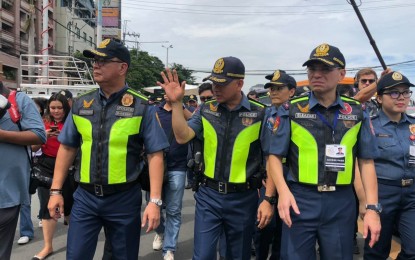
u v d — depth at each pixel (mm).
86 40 53469
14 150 2936
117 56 2703
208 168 3098
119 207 2760
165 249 4480
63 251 4777
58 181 2916
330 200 2578
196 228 3109
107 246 3740
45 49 20578
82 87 10523
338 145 2576
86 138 2762
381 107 3584
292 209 2652
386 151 3418
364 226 2600
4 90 2992
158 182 2777
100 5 18484
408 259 3414
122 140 2717
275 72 4539
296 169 2646
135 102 2783
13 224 3010
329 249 2596
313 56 2557
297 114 2650
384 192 3430
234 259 3141
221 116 3109
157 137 2787
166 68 2932
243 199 3055
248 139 3049
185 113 4305
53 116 4430
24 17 41250
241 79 3020
